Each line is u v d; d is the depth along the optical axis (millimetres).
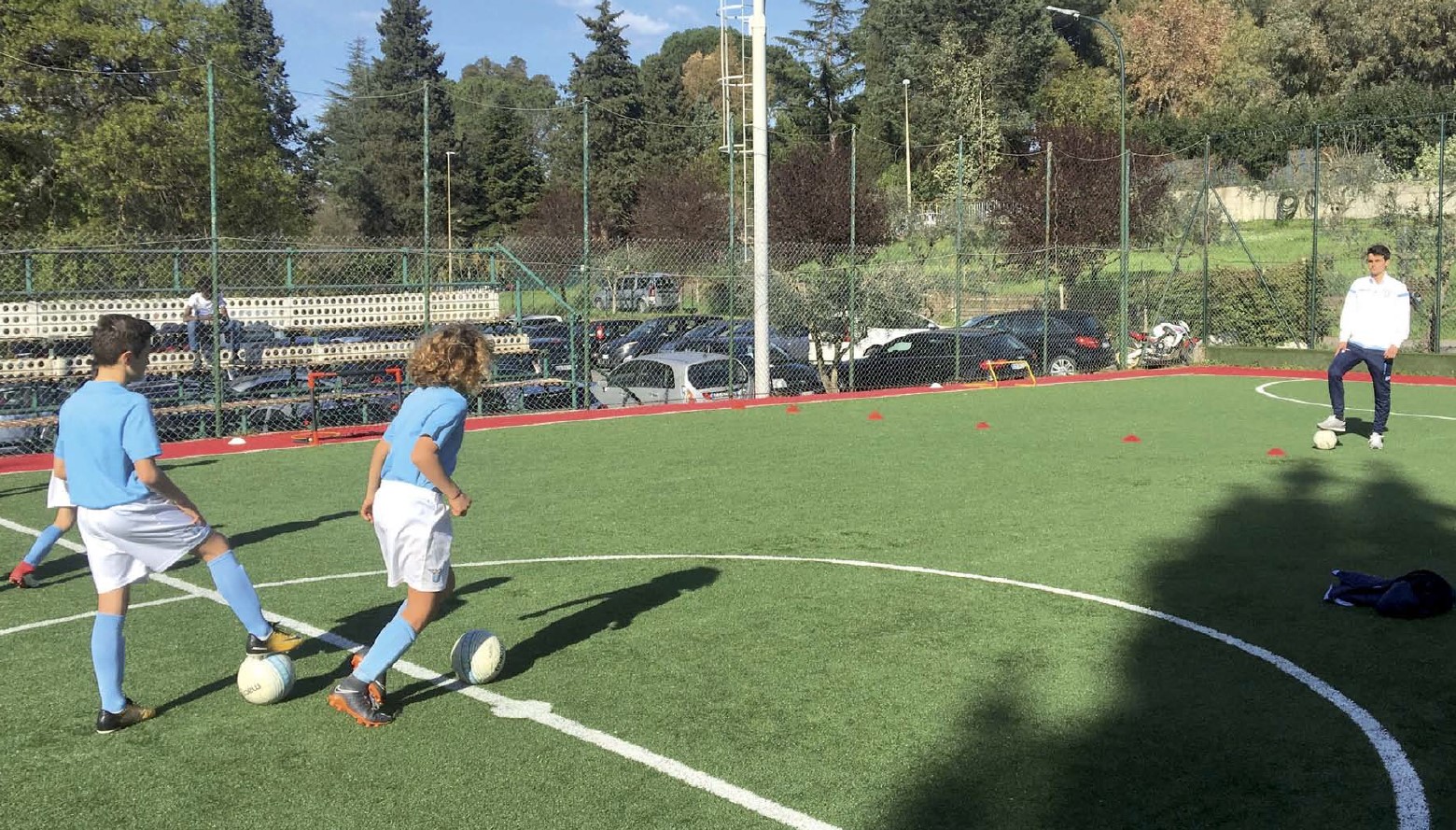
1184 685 5066
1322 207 33875
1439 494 9422
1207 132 48125
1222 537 7953
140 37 30438
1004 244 37469
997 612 6195
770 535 8148
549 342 19781
